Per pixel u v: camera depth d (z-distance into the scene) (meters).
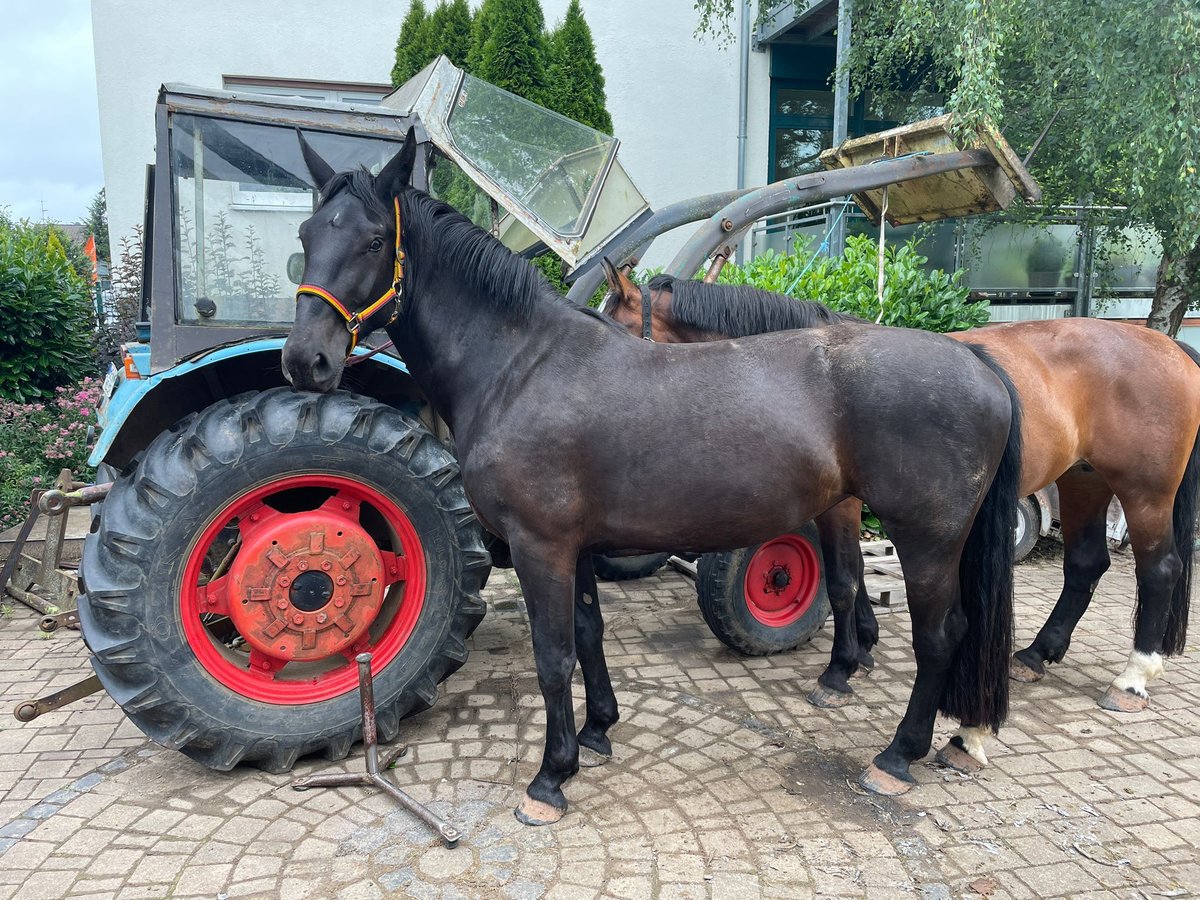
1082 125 5.09
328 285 2.02
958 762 2.56
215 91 2.68
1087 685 3.23
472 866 2.06
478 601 2.78
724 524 2.20
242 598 2.47
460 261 2.26
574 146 3.39
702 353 2.26
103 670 2.37
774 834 2.20
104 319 7.17
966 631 2.39
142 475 2.37
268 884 1.99
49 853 2.11
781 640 3.50
